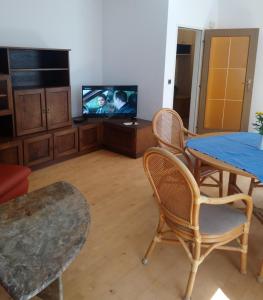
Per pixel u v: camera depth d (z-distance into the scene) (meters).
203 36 5.21
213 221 1.84
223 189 3.30
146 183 3.48
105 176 3.67
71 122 4.28
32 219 1.72
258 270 2.08
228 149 2.39
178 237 1.88
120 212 2.83
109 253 2.24
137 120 4.64
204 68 5.32
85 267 2.09
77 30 4.58
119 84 4.96
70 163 4.08
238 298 1.85
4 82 3.37
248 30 4.94
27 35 3.97
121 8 4.63
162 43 4.32
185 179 1.58
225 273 2.06
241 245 1.99
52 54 4.20
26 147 3.60
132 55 4.70
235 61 5.18
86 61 4.83
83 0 4.55
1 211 1.79
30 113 3.70
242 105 5.30
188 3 4.64
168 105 4.67
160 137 2.95
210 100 5.52
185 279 2.00
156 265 2.13
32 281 1.27
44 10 4.09
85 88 4.41
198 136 2.80
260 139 2.59
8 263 1.36
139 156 4.36
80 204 1.89
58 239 1.55
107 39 4.93
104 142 4.65
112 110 4.60
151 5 4.31
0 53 3.41
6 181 2.40
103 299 1.83
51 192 2.03
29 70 3.73
